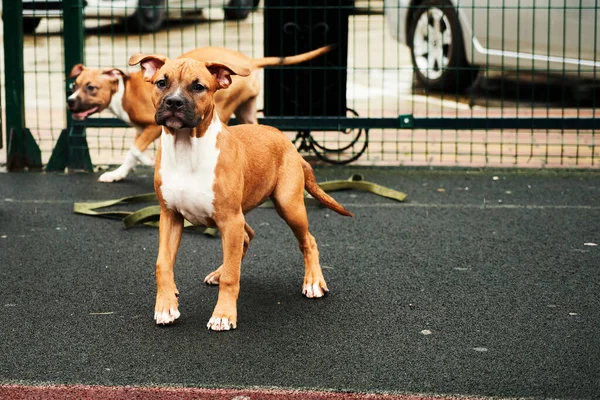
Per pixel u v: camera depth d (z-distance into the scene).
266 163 4.91
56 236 6.35
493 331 4.62
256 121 7.94
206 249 6.05
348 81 12.34
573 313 4.87
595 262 5.79
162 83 4.45
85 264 5.72
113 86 8.02
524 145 9.35
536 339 4.51
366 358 4.27
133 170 8.38
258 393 3.90
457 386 3.97
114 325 4.69
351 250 6.03
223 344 4.44
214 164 4.57
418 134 10.13
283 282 5.40
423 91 11.42
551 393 3.90
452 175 8.27
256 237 6.32
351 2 8.69
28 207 7.15
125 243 6.19
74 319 4.77
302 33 8.65
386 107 10.70
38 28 15.81
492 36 9.90
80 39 8.44
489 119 8.41
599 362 4.22
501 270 5.62
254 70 7.69
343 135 9.95
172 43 14.73
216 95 7.36
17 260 5.79
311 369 4.14
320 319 4.78
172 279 4.76
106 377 4.06
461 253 5.97
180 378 4.05
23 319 4.77
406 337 4.54
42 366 4.17
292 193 5.04
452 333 4.59
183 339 4.50
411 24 11.02
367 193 7.64
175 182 4.60
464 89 10.94
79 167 8.50
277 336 4.54
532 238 6.32
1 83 12.12
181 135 4.54
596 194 7.57
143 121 8.00
